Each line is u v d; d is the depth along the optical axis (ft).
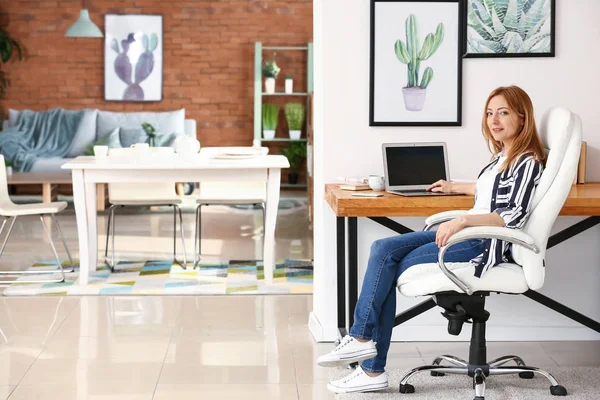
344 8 14.23
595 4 14.28
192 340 14.52
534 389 11.85
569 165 10.77
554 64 14.35
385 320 11.55
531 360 13.34
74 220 28.58
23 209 19.13
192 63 38.34
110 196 21.63
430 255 11.21
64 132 36.42
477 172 14.49
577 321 13.32
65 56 37.99
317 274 14.98
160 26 38.04
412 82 14.30
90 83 38.11
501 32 14.28
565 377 12.39
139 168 18.54
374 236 14.46
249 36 38.40
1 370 12.83
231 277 19.76
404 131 14.43
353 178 14.15
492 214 10.80
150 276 19.84
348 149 14.42
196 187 38.55
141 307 16.90
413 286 11.16
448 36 14.29
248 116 38.73
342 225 13.38
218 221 28.76
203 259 22.04
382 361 11.69
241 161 19.13
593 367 12.89
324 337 14.43
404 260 11.33
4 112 37.99
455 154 14.48
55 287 18.61
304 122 38.52
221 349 13.96
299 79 38.68
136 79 38.14
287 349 13.98
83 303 17.24
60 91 38.09
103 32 37.99
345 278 14.43
